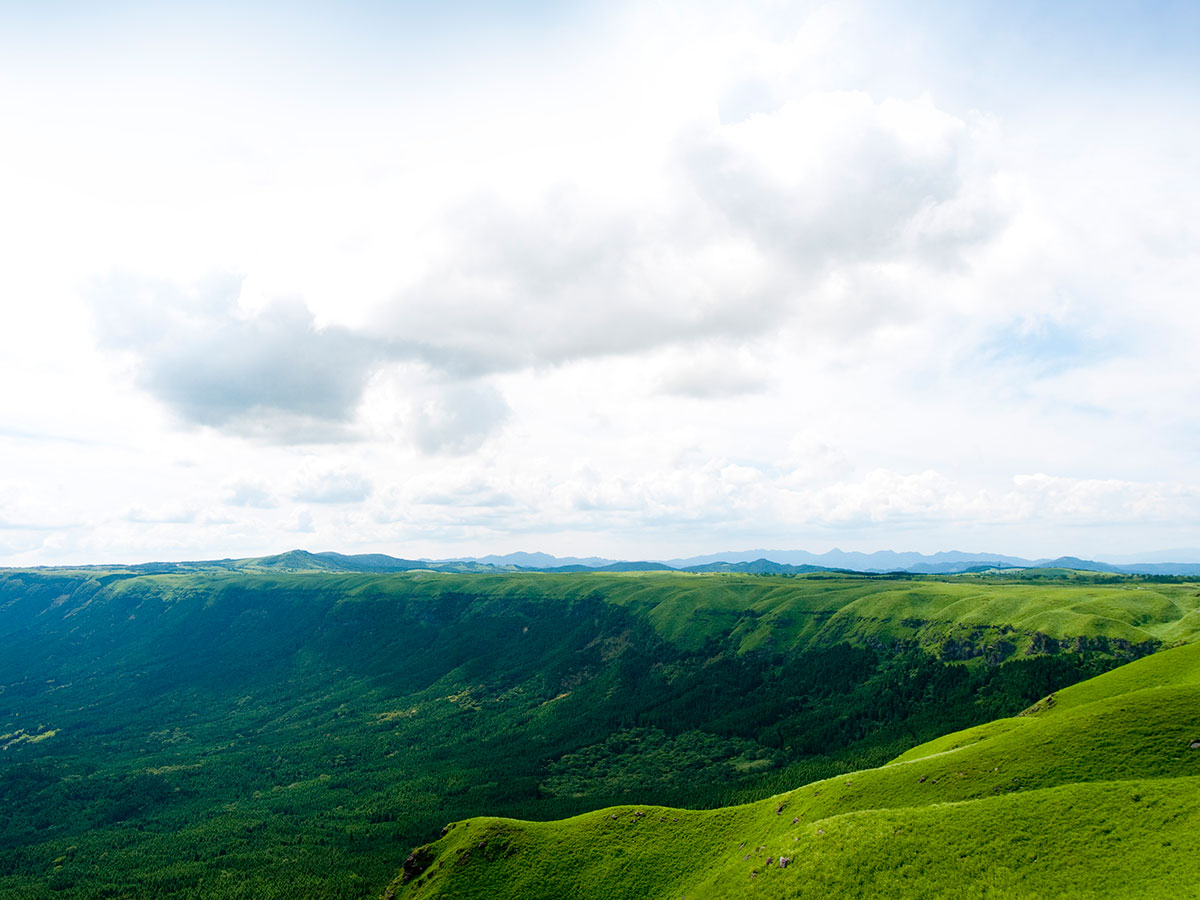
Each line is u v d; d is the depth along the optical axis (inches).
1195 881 2251.5
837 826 3437.5
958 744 5177.2
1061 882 2522.1
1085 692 5344.5
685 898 3690.9
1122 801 2876.5
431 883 4827.8
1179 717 3624.5
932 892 2728.8
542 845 4933.6
